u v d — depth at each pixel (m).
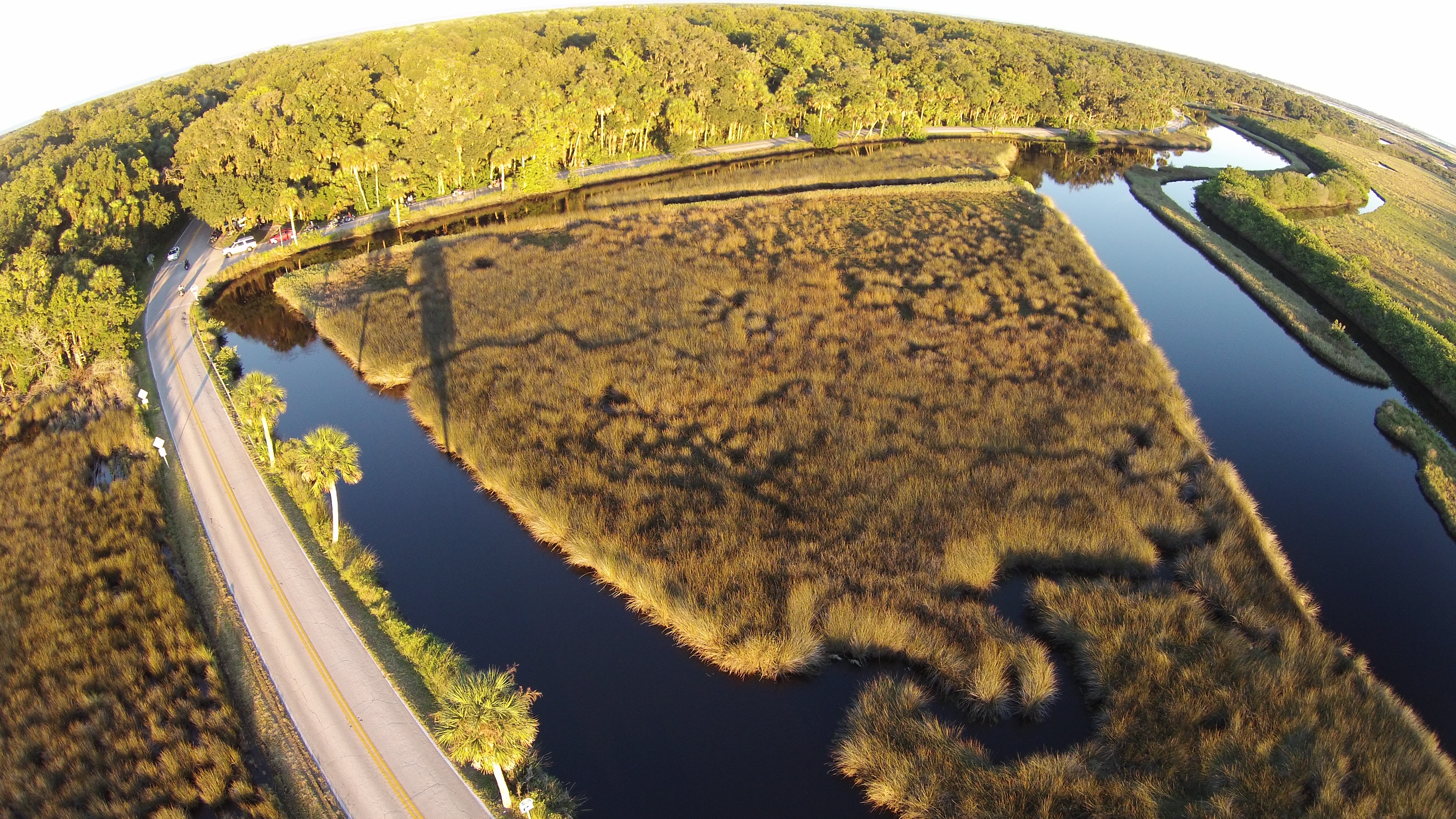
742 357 61.47
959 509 45.91
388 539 44.97
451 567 43.28
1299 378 67.25
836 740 34.59
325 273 76.81
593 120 112.69
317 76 124.69
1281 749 32.66
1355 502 51.78
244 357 64.50
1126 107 156.38
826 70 153.00
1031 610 40.97
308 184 92.94
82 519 43.22
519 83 115.25
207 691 33.97
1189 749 32.72
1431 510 51.41
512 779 31.16
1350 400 64.31
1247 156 147.62
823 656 37.88
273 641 36.69
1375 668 39.44
